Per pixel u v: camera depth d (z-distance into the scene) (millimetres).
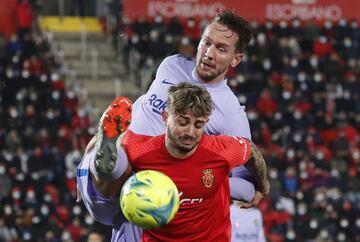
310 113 69688
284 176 61781
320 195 61000
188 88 17125
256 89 69875
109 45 75438
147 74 68812
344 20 81188
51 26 76062
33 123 63531
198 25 76812
